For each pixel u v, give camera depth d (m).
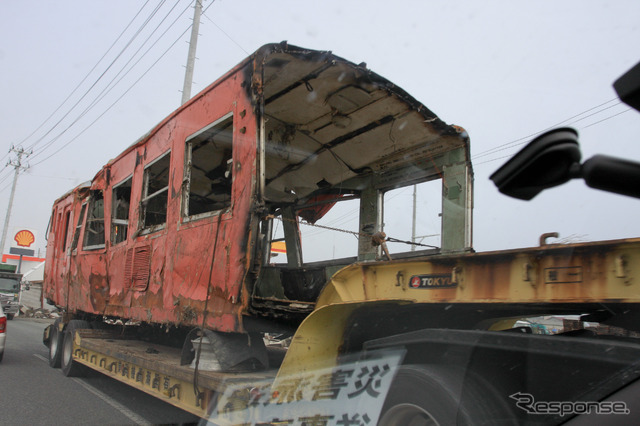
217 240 4.45
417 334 2.76
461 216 5.30
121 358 5.97
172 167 5.57
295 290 5.62
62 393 6.99
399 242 5.71
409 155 5.91
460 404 2.36
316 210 6.93
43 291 11.27
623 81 1.54
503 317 3.39
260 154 4.07
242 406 3.52
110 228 7.39
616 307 2.37
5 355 10.56
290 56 4.27
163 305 5.32
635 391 1.98
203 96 5.10
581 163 1.55
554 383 2.26
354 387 2.98
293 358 3.22
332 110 5.36
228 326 4.10
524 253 2.38
